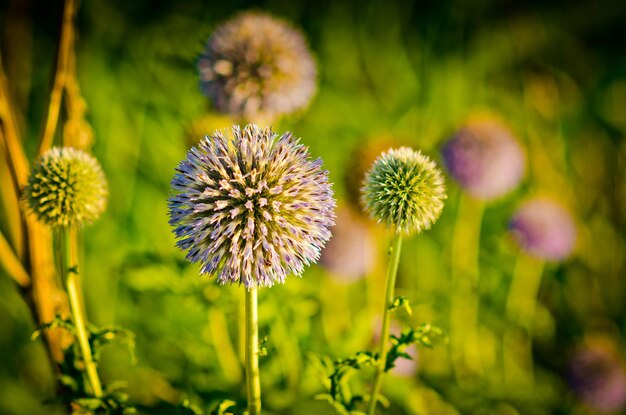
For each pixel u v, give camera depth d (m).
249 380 0.36
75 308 0.37
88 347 0.38
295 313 0.45
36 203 0.38
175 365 0.49
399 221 0.38
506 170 0.55
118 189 0.55
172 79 0.59
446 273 0.57
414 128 0.62
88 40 0.60
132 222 0.54
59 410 0.49
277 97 0.48
